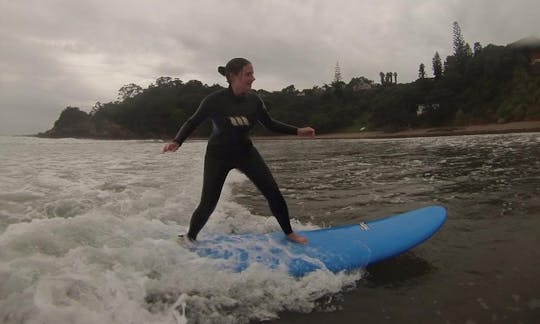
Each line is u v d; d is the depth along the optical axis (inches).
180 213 198.7
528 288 109.0
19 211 179.5
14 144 994.1
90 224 140.3
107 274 104.1
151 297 103.0
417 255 138.7
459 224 175.5
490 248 143.0
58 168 375.2
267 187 140.2
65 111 3353.8
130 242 133.8
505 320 93.0
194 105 3294.8
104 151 781.9
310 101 3373.5
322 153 709.3
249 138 143.6
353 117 2987.2
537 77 2034.9
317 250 132.4
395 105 2508.6
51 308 84.7
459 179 300.2
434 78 2593.5
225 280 112.2
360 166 439.8
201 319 94.8
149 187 274.4
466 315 96.0
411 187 277.6
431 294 108.2
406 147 784.9
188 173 370.0
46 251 118.3
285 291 109.2
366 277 121.1
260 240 141.1
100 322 84.7
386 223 152.6
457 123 2185.0
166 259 119.3
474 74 2381.9
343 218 200.4
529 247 141.3
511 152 517.0
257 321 94.8
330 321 94.7
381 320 94.8
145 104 3378.4
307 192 275.3
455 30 2716.5
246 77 135.3
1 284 93.8
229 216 204.4
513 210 194.4
